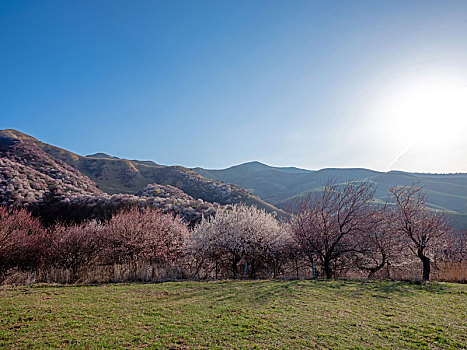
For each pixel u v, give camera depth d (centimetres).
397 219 1468
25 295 823
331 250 1463
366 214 1488
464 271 1466
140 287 993
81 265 1465
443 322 625
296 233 1578
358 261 1625
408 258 1630
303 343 488
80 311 646
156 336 502
